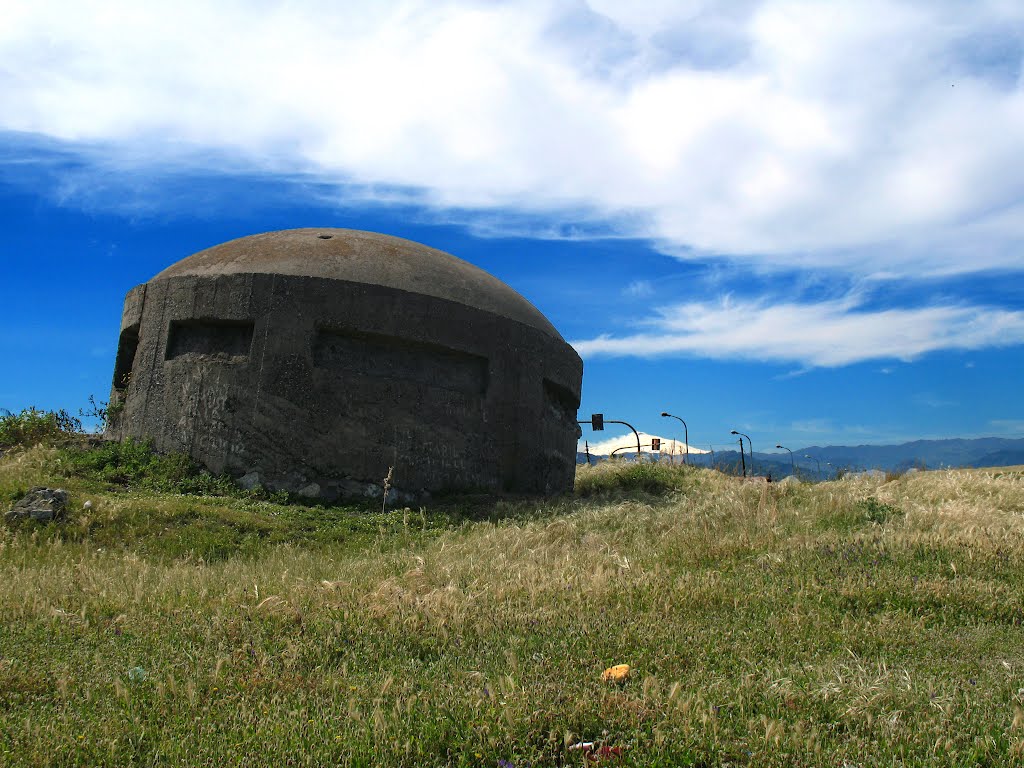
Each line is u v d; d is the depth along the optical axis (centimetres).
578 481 1783
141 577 775
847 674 478
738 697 432
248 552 1023
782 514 1055
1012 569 727
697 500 1270
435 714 402
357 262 1370
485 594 657
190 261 1422
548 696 422
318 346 1312
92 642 550
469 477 1375
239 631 567
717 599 650
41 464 1261
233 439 1267
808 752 371
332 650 534
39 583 741
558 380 1563
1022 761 367
